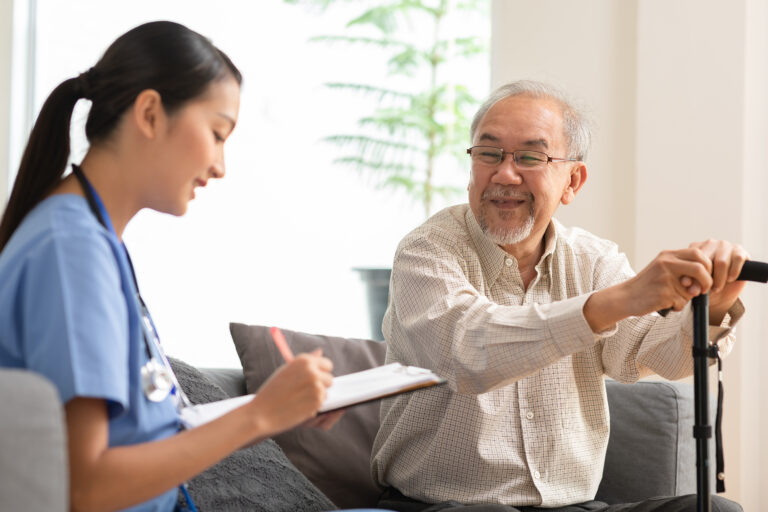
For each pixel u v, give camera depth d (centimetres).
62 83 120
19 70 360
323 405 118
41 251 103
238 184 348
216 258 347
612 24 281
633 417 204
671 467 199
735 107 258
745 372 258
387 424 193
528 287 190
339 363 214
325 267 341
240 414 106
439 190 335
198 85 116
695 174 263
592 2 283
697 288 142
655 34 269
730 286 155
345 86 343
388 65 340
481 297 170
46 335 98
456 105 334
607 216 281
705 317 140
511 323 157
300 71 346
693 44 264
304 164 346
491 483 180
